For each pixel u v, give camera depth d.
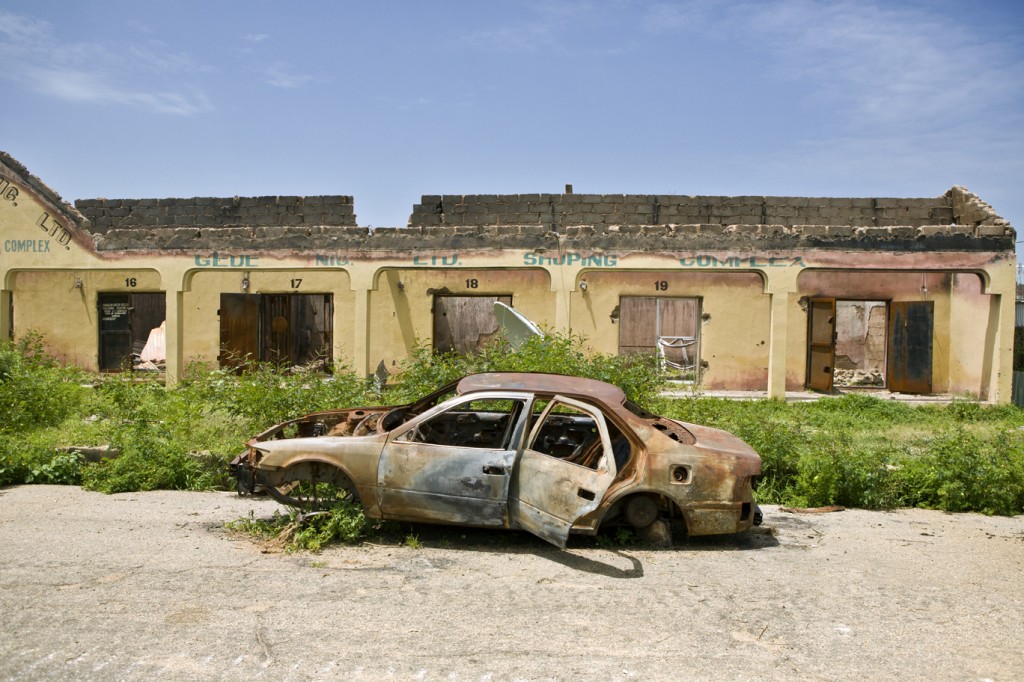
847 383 21.69
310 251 17.19
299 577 5.46
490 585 5.41
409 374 11.04
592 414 6.29
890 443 11.45
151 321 23.41
